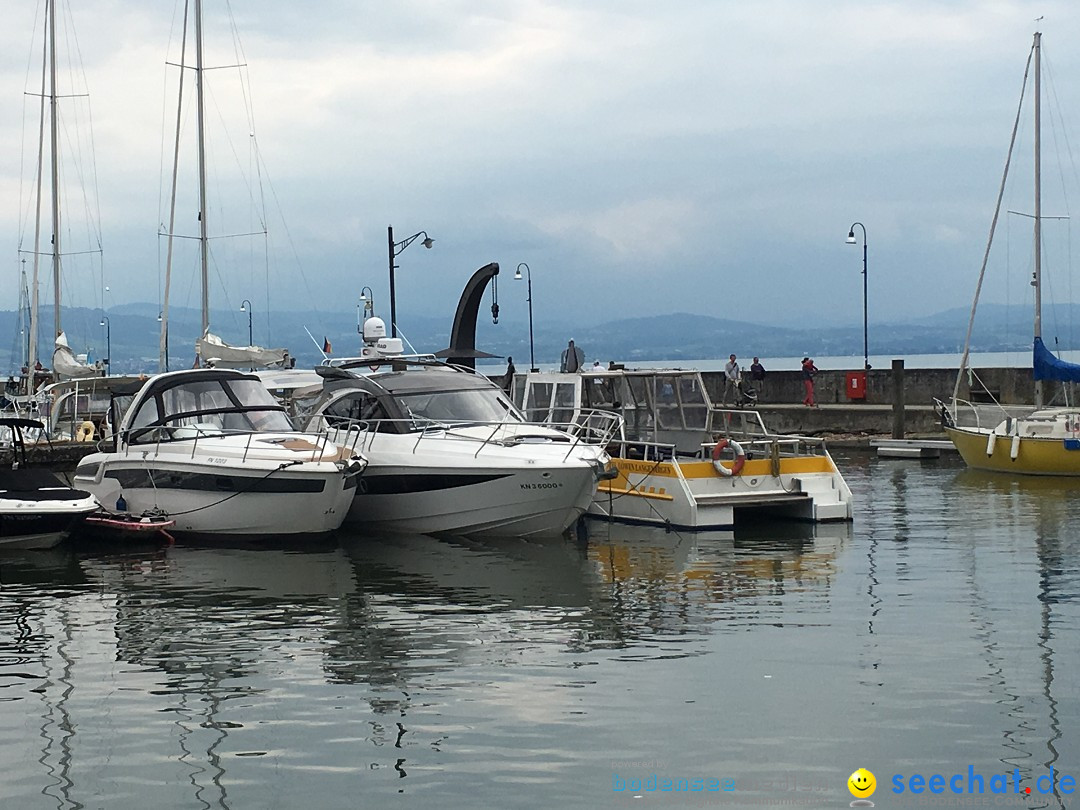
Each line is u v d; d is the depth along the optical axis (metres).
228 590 15.24
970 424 30.38
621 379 22.94
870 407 37.44
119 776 8.88
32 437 27.80
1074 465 25.61
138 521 18.48
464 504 18.72
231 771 8.93
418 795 8.44
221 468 18.36
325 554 17.73
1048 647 11.84
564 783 8.59
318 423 20.69
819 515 19.84
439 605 14.18
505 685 10.83
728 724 9.70
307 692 10.74
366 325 26.06
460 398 20.22
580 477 18.08
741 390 37.91
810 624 12.94
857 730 9.55
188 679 11.22
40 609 14.27
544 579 15.63
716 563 16.55
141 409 19.89
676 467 19.33
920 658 11.52
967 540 18.14
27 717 10.17
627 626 12.99
